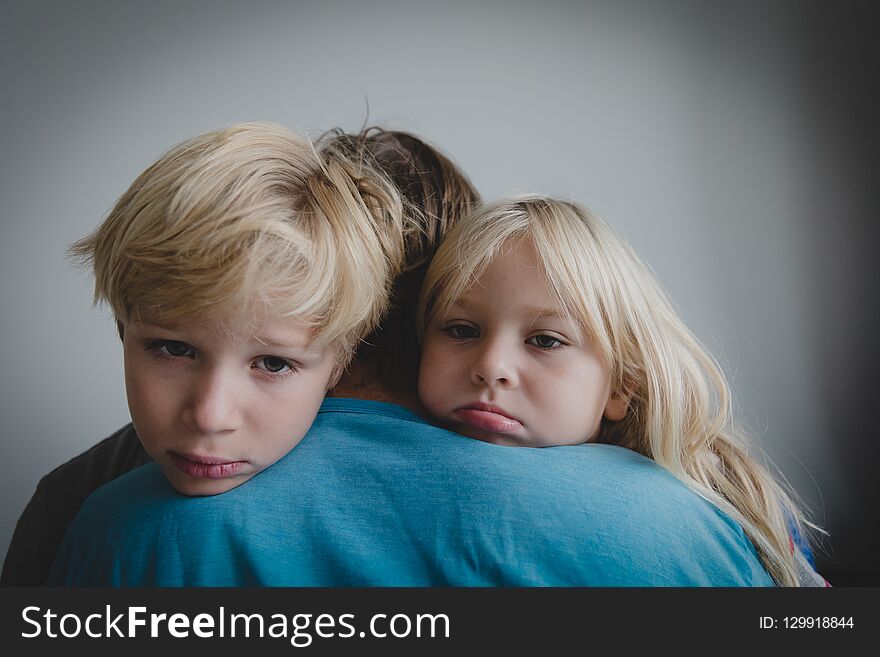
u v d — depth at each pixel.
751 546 0.67
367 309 0.60
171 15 1.85
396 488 0.58
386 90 1.90
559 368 0.67
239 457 0.57
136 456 0.82
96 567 0.59
